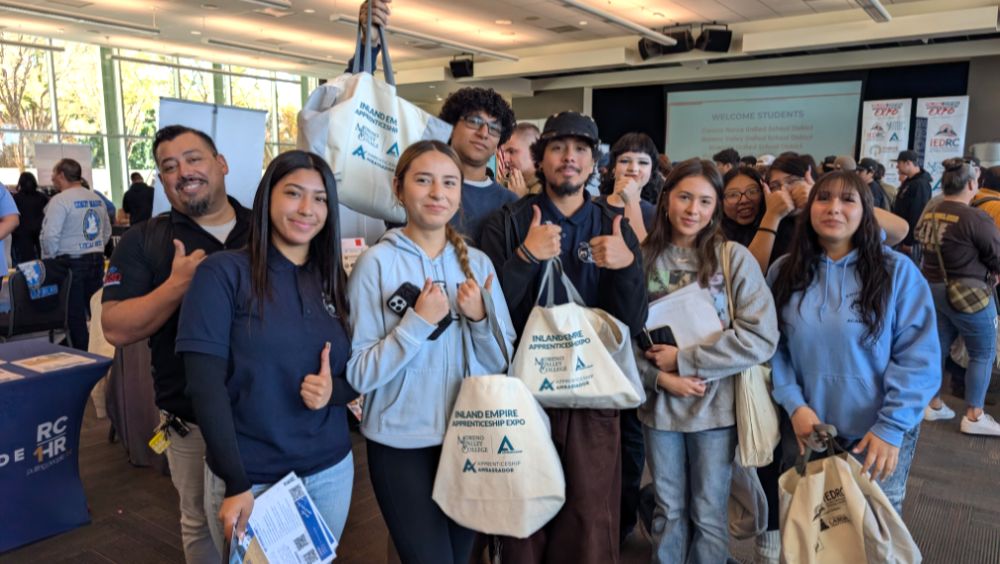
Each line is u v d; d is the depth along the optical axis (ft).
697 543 5.99
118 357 8.60
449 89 46.39
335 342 4.36
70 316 15.58
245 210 5.64
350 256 9.14
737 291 5.71
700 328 5.66
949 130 30.99
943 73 32.12
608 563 5.06
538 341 4.87
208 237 5.26
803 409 5.47
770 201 6.85
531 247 4.91
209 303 3.97
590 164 5.49
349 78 5.25
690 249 6.03
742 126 37.70
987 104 30.86
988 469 10.03
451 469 4.51
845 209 5.25
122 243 5.13
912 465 10.18
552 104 44.47
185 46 37.24
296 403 4.22
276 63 42.55
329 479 4.47
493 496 4.46
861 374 5.34
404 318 4.34
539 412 4.65
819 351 5.48
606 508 5.02
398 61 42.47
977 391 11.28
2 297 13.51
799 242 5.64
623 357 5.03
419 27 32.19
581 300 5.11
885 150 33.22
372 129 5.25
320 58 39.65
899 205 18.31
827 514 4.89
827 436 5.04
